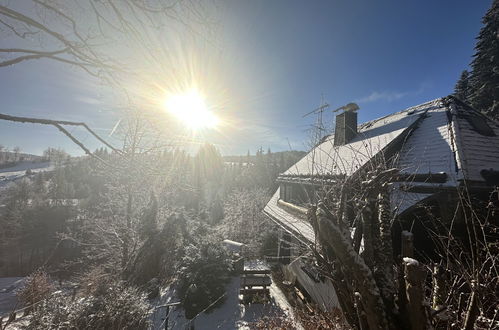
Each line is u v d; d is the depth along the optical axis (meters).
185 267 10.62
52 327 5.22
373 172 3.19
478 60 14.91
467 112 7.54
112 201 13.70
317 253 2.89
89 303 6.09
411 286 1.89
